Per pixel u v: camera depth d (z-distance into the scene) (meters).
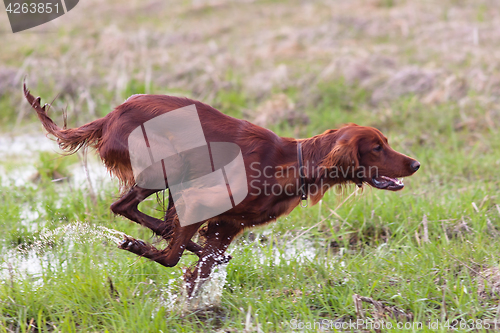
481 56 15.07
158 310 5.81
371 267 6.77
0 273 6.73
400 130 12.30
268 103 13.78
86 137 6.30
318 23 19.80
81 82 15.33
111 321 5.59
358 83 14.68
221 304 6.22
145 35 18.75
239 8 22.91
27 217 8.68
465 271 6.46
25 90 6.29
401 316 5.80
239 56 17.02
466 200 8.30
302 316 5.81
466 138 11.62
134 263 6.75
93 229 7.83
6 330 5.57
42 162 10.85
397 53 16.36
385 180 6.48
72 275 6.44
